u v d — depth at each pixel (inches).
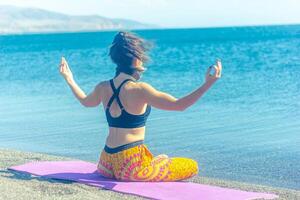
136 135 242.5
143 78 1019.3
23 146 411.5
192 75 1069.1
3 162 301.1
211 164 347.6
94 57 1884.8
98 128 492.1
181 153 381.7
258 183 299.3
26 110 619.8
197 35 5679.1
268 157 366.6
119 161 241.8
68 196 222.2
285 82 907.4
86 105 254.4
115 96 239.9
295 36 3978.8
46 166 279.0
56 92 818.2
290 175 317.1
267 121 516.7
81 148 403.5
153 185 238.8
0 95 789.9
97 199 218.8
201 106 624.1
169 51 2207.2
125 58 239.8
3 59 1884.8
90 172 264.4
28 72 1252.5
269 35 4613.7
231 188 260.1
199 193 227.5
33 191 228.8
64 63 262.4
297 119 526.9
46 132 472.7
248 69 1210.0
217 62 216.1
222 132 461.1
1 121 540.4
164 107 230.5
